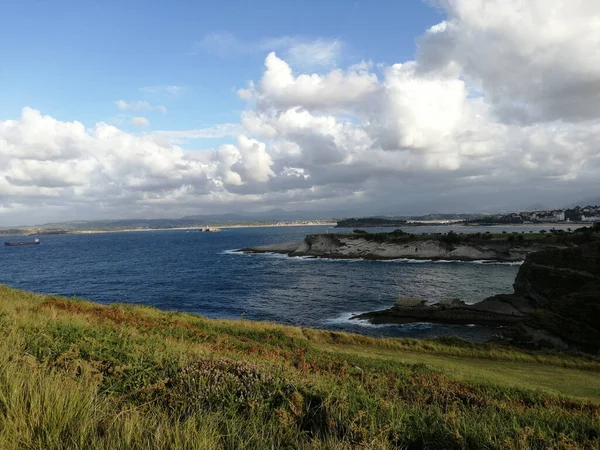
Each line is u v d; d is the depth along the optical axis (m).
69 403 4.19
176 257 119.75
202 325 19.50
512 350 26.31
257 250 131.62
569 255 46.75
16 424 3.70
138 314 18.55
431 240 112.06
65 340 7.59
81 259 115.62
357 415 5.01
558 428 5.91
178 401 5.09
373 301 54.12
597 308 30.03
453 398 7.80
